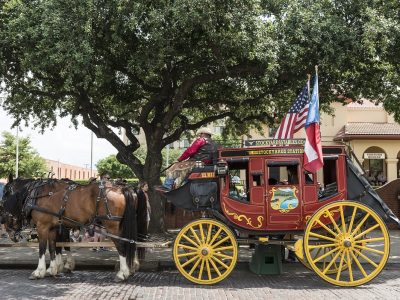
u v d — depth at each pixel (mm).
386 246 9328
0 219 11930
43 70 13570
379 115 36000
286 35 13719
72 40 12008
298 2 14148
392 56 14305
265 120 20156
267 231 9609
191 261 9727
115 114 19719
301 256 9508
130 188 10273
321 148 9500
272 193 9578
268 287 9242
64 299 8156
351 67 15023
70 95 16672
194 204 9961
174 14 11906
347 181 9828
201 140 10273
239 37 12984
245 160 9664
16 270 11703
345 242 9312
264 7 14164
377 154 34000
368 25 12938
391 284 9562
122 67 15992
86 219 10117
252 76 16562
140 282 9836
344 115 35938
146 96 19531
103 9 12477
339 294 8539
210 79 15734
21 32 12438
